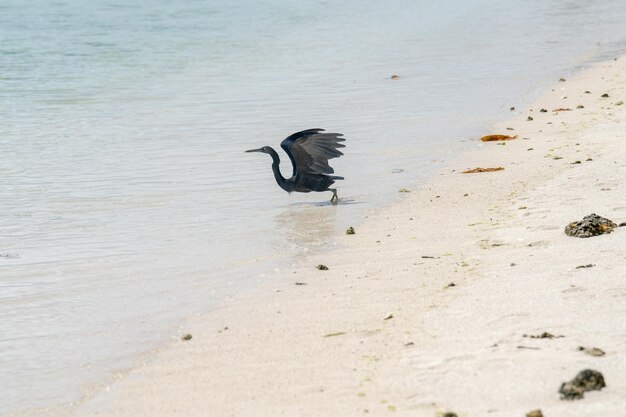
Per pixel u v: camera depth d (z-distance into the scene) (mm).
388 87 31344
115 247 15008
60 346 10961
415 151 21250
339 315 11359
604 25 47406
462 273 12555
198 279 13273
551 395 8500
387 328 10711
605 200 15492
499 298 11266
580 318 10305
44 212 17234
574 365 9078
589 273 11789
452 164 19719
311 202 17562
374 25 50656
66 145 23359
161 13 57844
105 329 11469
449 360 9523
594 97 27109
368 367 9609
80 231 15977
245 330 11109
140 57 40250
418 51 40219
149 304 12328
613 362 9094
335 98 29422
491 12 55688
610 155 18891
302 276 13125
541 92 28891
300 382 9406
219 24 52156
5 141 23875
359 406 8688
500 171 18641
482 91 29766
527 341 9797
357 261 13672
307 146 17219
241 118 26672
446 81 32188
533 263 12531
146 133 24844
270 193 18453
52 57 40312
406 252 13883
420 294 11852
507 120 24438
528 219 14867
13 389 9812
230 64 37875
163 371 10062
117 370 10211
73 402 9469
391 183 18500
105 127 25781
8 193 18609
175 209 17328
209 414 8852
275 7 60938
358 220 16047
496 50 39812
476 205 16312
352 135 23484
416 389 8930
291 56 39750
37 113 28078
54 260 14383
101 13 57719
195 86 32750
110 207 17531
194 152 22375
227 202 17781
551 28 47000
